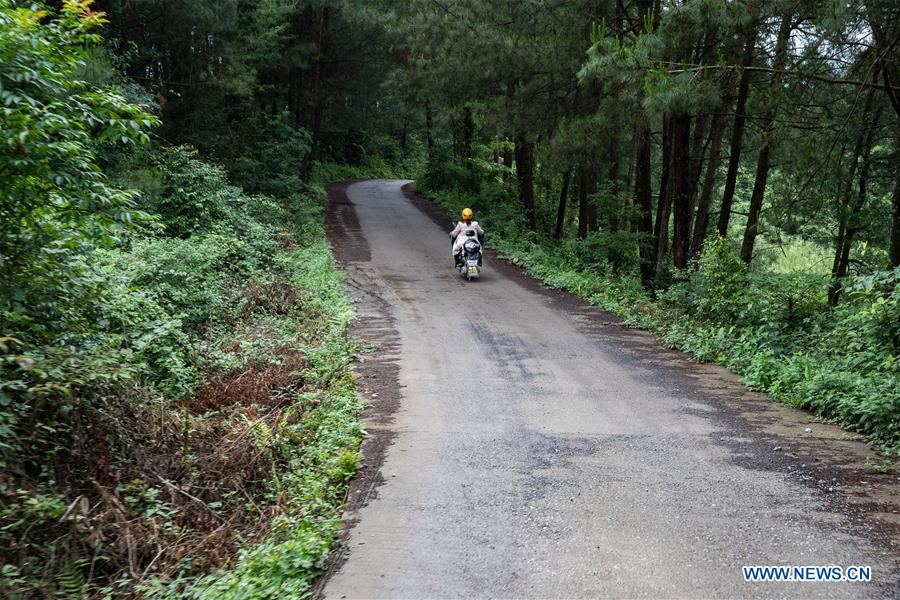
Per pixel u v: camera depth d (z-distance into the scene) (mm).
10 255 5504
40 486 4797
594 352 10383
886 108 16484
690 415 7430
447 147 38219
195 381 8336
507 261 19734
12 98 4898
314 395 7828
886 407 6691
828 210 19094
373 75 40406
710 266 12148
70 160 5316
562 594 4035
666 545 4582
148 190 14820
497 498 5344
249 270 14305
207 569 4625
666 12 11555
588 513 5066
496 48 19719
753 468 5910
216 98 24984
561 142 18219
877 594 3992
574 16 17859
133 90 16953
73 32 5824
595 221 28219
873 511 5062
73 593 4191
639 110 16547
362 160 58062
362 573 4316
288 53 31172
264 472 5988
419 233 24562
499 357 9977
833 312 10180
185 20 20719
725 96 13938
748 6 10633
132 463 5617
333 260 18062
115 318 7328
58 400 5242
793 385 8141
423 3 23547
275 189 26109
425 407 7652
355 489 5559
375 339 10930
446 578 4234
